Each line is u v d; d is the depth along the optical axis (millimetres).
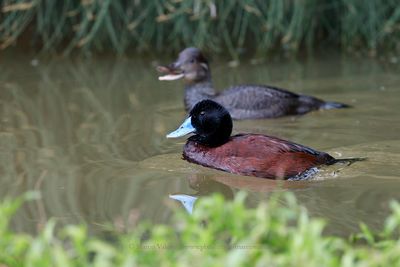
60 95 16891
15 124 14477
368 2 20703
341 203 9914
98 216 9680
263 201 10125
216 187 10805
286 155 11211
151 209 9898
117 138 13414
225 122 11797
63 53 21062
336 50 21250
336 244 7141
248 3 20219
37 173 11469
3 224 7152
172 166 11750
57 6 21000
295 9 20172
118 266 6828
